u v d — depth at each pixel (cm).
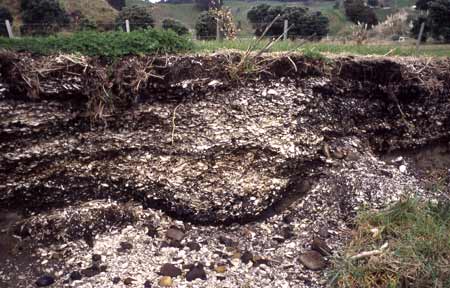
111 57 430
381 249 371
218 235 432
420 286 341
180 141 447
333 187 478
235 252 405
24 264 378
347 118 523
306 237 430
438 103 568
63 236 409
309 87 491
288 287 362
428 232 388
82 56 419
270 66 474
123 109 438
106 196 443
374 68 521
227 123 456
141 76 432
